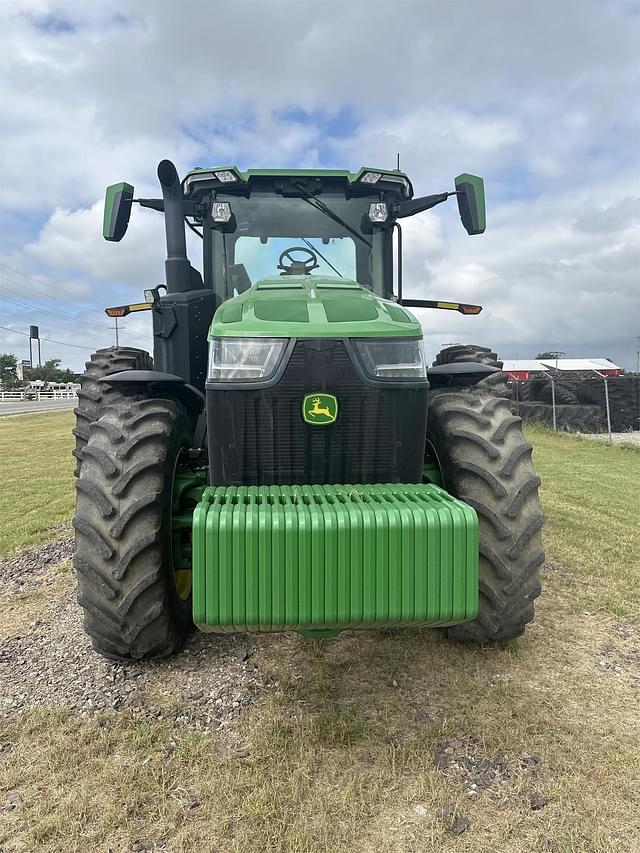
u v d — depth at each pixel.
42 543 5.69
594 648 3.36
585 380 18.19
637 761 2.37
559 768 2.34
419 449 2.79
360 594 2.22
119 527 2.75
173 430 3.07
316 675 3.05
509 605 2.90
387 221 4.09
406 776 2.29
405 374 2.72
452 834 2.02
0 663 3.24
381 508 2.28
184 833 2.03
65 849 1.98
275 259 4.09
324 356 2.65
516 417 3.07
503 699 2.80
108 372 4.96
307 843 1.97
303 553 2.19
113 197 3.93
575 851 1.95
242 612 2.19
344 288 3.30
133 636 2.86
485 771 2.32
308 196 4.01
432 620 2.26
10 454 13.16
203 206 4.03
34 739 2.54
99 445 2.89
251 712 2.73
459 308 4.79
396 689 2.90
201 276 4.16
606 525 6.07
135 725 2.62
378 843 1.98
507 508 2.84
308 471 2.71
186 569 3.40
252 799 2.15
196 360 3.80
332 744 2.47
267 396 2.64
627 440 14.96
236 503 2.36
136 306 4.28
